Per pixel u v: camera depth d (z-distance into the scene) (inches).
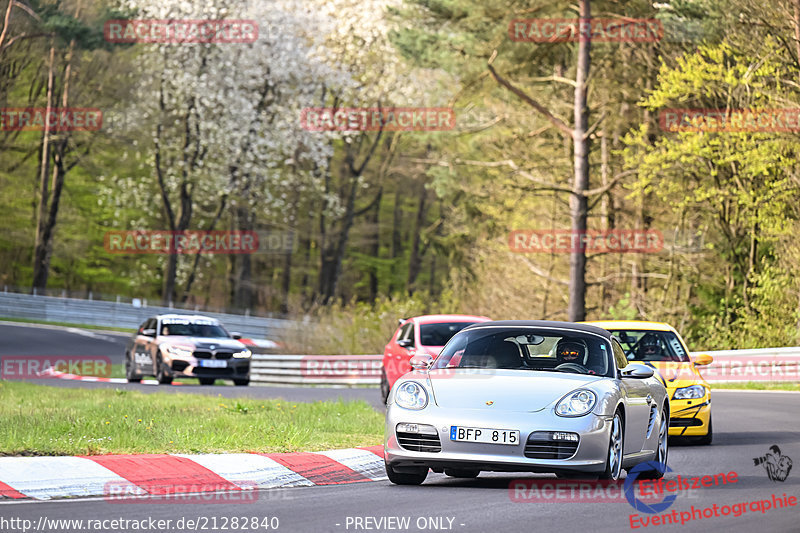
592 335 1638.8
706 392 2198.6
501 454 1419.8
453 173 6181.1
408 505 1310.3
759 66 4776.1
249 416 2333.9
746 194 4798.2
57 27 6501.0
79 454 1615.4
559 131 6181.1
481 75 5644.7
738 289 5270.7
